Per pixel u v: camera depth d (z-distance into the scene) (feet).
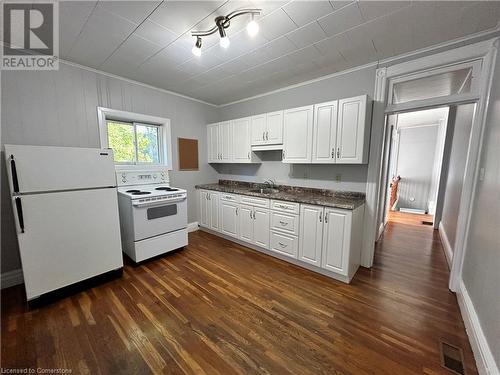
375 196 8.28
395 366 4.42
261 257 9.63
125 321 5.69
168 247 9.64
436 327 5.46
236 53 7.39
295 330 5.40
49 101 7.83
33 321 5.66
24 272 5.95
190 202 13.07
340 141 8.09
